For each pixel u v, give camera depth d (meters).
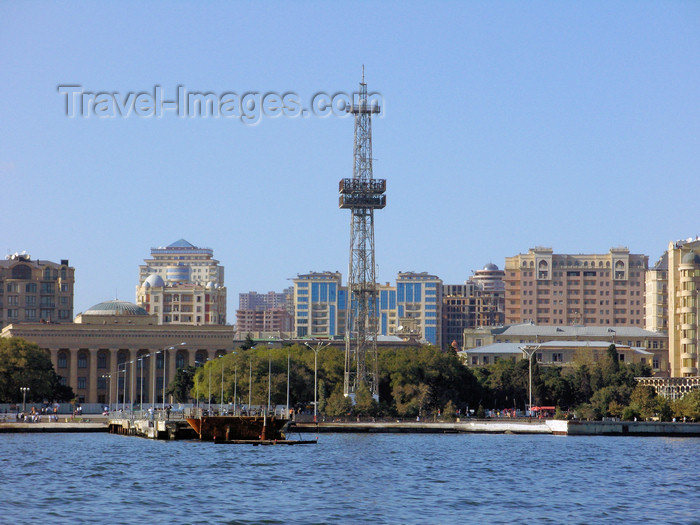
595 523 129.88
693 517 134.50
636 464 198.50
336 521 129.12
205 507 137.75
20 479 164.50
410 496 150.12
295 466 187.25
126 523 125.62
